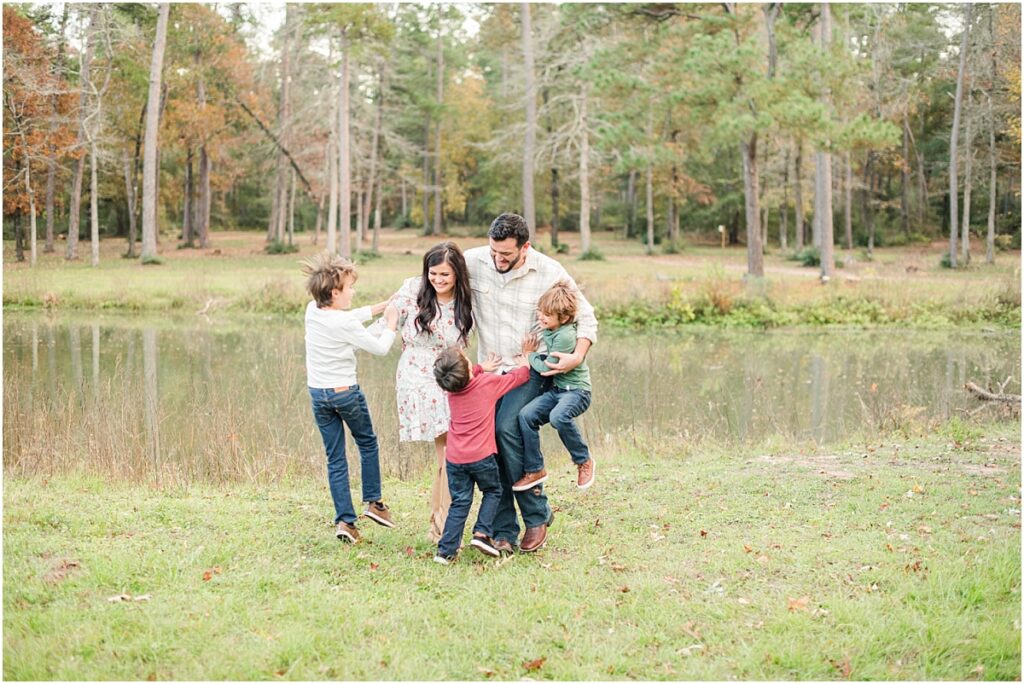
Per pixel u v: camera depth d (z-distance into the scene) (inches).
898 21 1489.9
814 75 938.1
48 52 1202.0
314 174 1695.4
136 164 1611.7
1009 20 1244.5
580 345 191.3
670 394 472.1
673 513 228.2
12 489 242.4
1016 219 1626.5
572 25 1188.5
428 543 201.5
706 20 975.6
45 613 153.4
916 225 1867.6
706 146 1026.1
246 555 187.0
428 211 2214.6
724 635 153.2
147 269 1200.2
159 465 286.7
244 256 1534.2
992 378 519.5
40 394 404.8
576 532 212.1
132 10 1400.1
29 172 1191.6
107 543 191.3
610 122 1060.5
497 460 195.9
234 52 1596.9
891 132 861.2
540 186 1977.1
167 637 146.1
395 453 309.1
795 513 225.1
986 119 1333.7
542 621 157.8
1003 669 140.6
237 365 554.3
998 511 223.6
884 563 185.5
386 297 864.3
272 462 291.6
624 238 2167.8
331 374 194.9
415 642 147.7
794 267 1364.4
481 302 200.8
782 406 444.1
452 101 2001.7
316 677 135.6
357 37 1363.2
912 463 283.6
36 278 964.6
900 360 613.3
